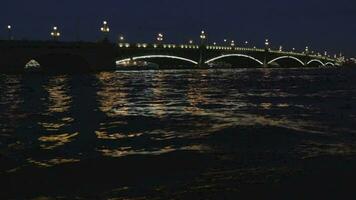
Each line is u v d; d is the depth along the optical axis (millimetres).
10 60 147500
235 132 34062
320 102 61969
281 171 22078
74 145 29562
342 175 21203
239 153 26312
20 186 20047
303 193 18609
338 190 18953
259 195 18422
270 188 19297
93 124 39344
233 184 19953
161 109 52000
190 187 19609
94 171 22469
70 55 174000
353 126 37625
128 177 21406
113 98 67625
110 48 184000
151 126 38031
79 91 81688
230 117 44188
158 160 24641
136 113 48000
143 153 26656
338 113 47969
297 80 133000
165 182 20438
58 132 35094
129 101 62812
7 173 22188
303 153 26312
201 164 23703
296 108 53375
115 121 41406
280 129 35312
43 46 155750
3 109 51812
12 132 35094
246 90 87750
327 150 27172
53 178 21344
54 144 29984
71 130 36156
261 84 110062
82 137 32688
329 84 111750
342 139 31062
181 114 46812
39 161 24797
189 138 31766
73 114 47062
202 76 159750
